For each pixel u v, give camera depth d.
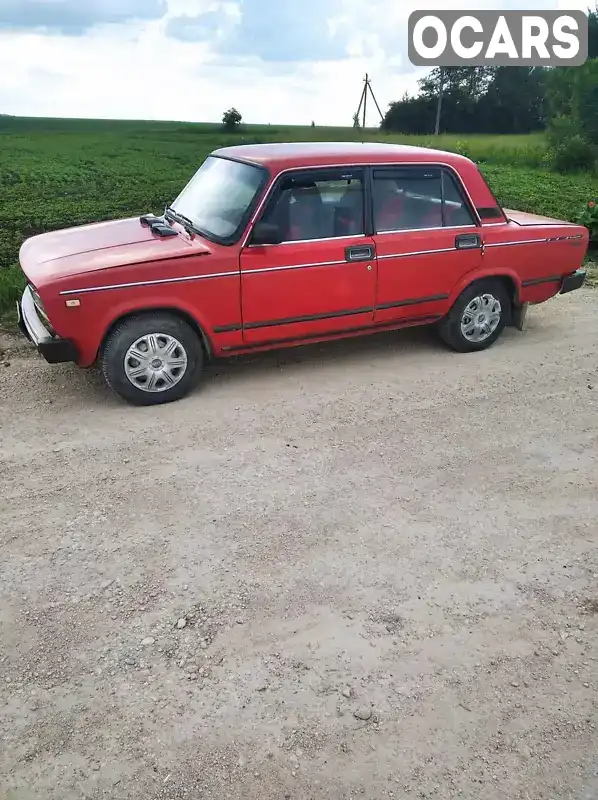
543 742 2.61
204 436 4.80
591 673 2.93
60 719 2.65
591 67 23.91
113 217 14.10
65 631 3.07
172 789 2.39
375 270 5.72
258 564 3.51
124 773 2.44
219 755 2.51
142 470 4.35
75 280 4.70
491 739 2.61
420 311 6.12
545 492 4.25
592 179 22.06
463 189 6.11
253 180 5.36
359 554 3.61
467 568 3.54
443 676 2.88
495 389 5.75
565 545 3.76
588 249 11.23
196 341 5.26
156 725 2.63
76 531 3.75
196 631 3.08
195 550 3.61
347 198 5.57
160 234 5.50
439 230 5.98
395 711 2.71
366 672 2.88
